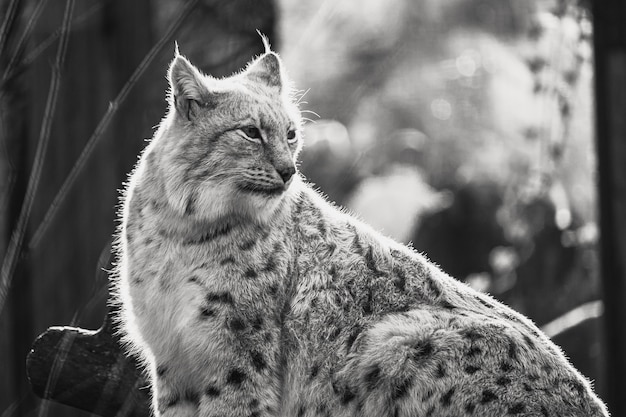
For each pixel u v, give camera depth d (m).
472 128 35.59
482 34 34.69
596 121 17.42
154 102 17.47
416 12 33.06
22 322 18.64
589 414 11.70
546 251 26.19
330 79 30.30
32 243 9.28
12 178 10.88
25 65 10.60
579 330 22.34
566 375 11.84
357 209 31.62
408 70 34.16
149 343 12.04
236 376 11.58
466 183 34.28
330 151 30.86
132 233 12.09
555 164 23.69
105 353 12.28
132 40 17.72
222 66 17.75
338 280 12.00
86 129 17.81
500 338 11.69
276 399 11.68
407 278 12.25
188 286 11.72
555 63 20.75
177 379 12.02
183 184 11.82
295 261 12.07
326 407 11.72
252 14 17.88
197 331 11.58
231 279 11.70
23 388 18.80
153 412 12.26
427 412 11.41
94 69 17.75
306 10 22.08
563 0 19.47
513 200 30.05
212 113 11.95
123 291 12.27
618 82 17.08
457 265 33.44
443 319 11.84
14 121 17.98
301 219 12.27
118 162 17.56
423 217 33.03
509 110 33.66
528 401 11.41
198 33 17.70
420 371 11.45
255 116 11.99
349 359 11.73
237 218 11.91
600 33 17.17
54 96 9.16
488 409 11.34
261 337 11.66
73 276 17.95
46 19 17.14
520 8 34.62
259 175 11.88
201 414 11.68
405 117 35.12
